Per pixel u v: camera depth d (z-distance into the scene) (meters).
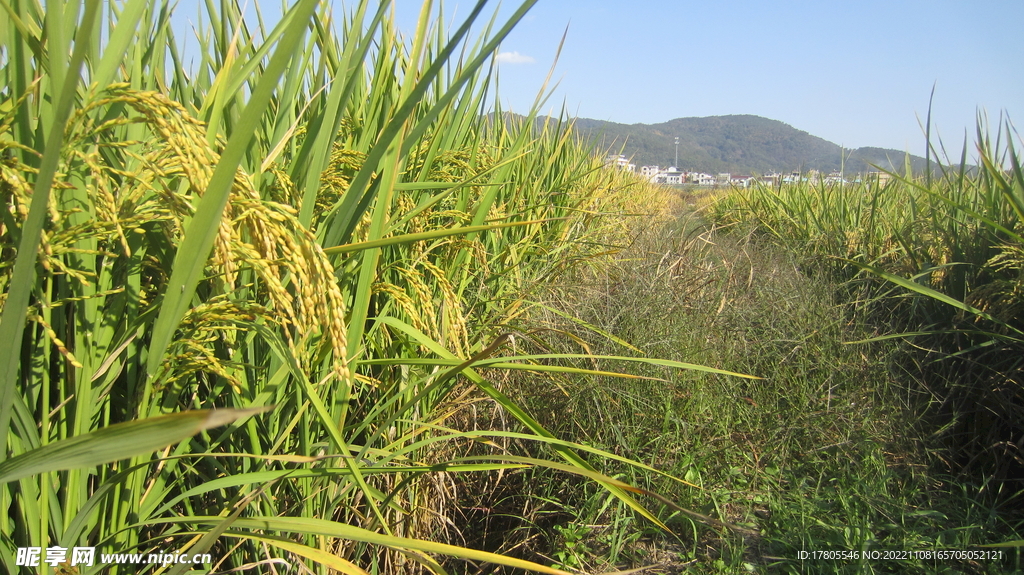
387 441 2.28
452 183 2.00
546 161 4.79
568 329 3.50
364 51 1.46
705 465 3.06
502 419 3.01
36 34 1.17
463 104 2.56
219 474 1.72
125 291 1.30
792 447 3.24
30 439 1.20
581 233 4.99
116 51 1.12
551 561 2.69
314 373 1.74
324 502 1.87
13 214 1.08
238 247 1.09
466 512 3.00
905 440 3.20
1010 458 3.01
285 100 1.63
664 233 5.83
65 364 1.28
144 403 1.26
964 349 3.30
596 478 1.34
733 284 4.38
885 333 3.89
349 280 1.88
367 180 1.37
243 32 2.10
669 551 2.76
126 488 1.38
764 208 9.12
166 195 1.09
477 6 1.14
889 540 2.67
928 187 4.11
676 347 3.43
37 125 1.13
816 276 4.63
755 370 3.58
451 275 2.60
